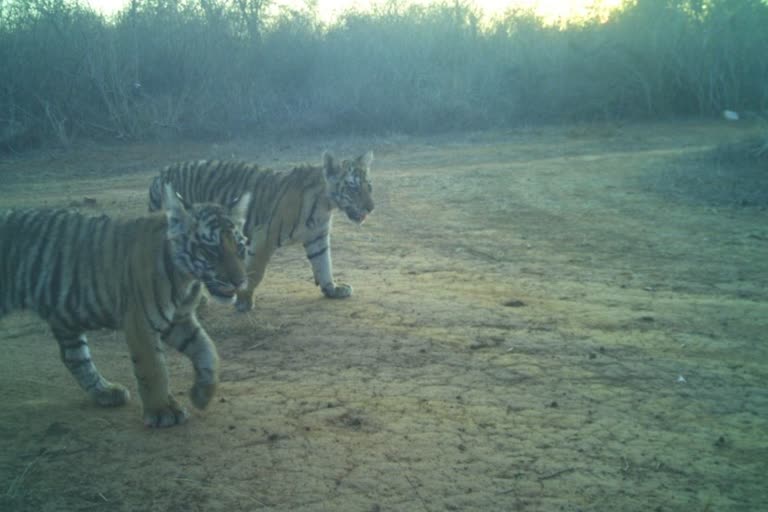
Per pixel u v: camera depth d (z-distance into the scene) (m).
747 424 5.18
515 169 16.12
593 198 13.10
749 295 7.92
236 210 5.47
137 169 18.17
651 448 4.84
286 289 8.55
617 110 23.95
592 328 7.02
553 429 5.10
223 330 7.14
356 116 22.78
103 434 5.08
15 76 21.55
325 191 7.89
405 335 6.88
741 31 23.72
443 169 16.48
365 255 9.95
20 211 5.51
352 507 4.20
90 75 22.25
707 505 4.22
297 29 25.59
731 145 16.48
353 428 5.12
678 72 23.58
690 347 6.54
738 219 11.34
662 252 9.70
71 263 5.20
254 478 4.50
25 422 5.27
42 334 7.25
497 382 5.87
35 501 4.28
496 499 4.28
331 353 6.51
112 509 4.21
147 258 5.05
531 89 24.48
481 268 9.18
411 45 25.00
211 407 5.47
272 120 22.91
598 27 25.53
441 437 4.98
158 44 24.09
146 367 5.10
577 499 4.28
